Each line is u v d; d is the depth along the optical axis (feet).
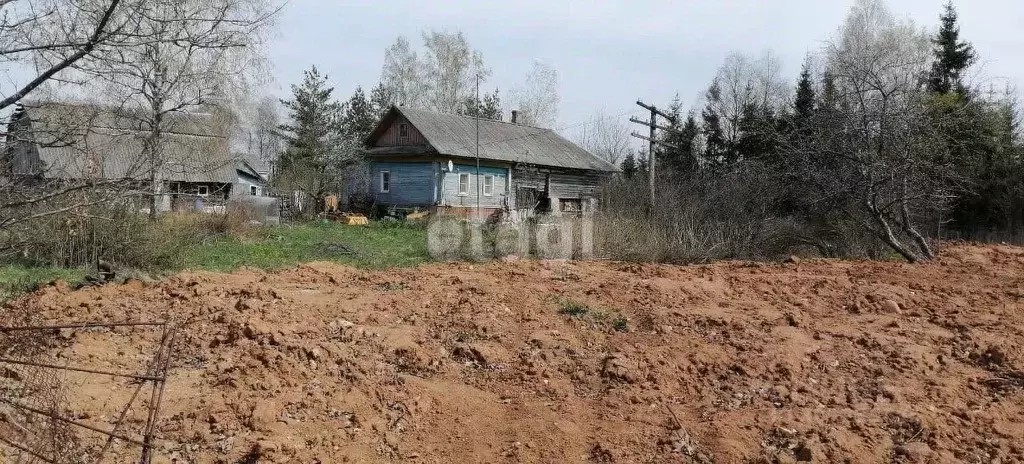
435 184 98.07
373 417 16.25
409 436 15.76
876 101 47.37
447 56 145.18
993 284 33.88
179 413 15.53
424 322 24.02
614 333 23.49
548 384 18.90
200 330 21.45
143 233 36.24
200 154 58.03
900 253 47.42
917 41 99.91
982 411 17.60
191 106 57.82
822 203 50.98
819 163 49.90
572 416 17.06
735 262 44.70
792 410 17.31
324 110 127.95
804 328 24.48
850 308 27.68
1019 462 15.03
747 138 107.34
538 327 23.67
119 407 15.31
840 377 19.98
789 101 115.34
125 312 23.58
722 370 20.17
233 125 80.28
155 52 20.89
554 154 113.70
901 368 20.58
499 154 103.40
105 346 19.34
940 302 29.17
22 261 35.22
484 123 112.88
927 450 15.28
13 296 25.73
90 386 16.07
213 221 55.06
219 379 17.38
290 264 41.14
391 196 103.14
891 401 18.21
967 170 79.97
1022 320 25.99
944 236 82.74
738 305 27.89
